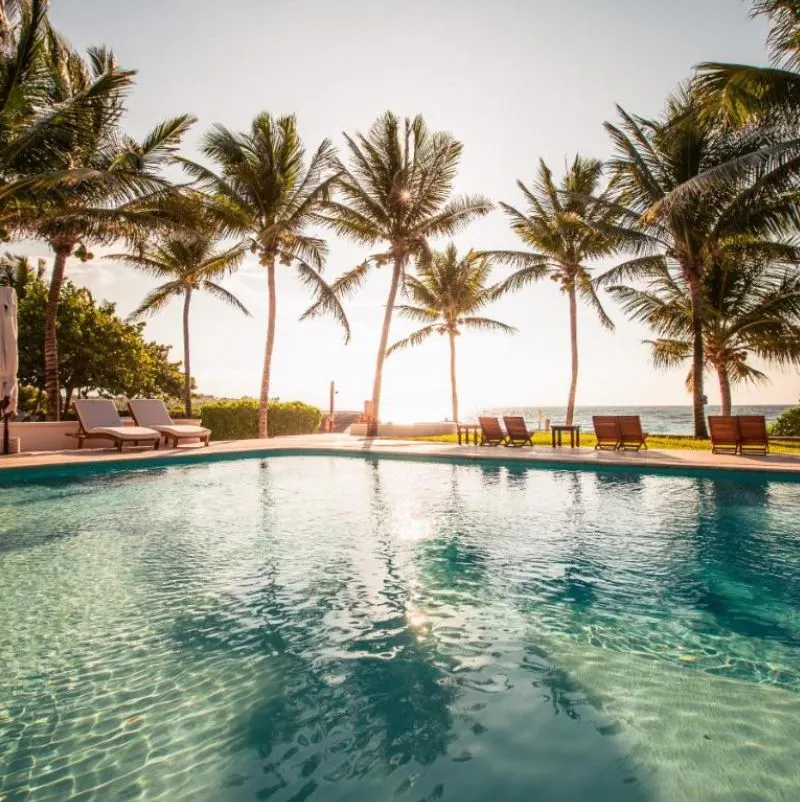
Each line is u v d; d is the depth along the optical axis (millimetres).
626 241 14836
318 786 1837
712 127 13156
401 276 17719
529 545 4941
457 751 2023
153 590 3779
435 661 2746
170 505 6832
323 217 16422
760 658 2750
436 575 4098
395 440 16234
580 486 8203
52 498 7285
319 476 9453
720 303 17141
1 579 3988
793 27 10000
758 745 2039
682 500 6969
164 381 29906
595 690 2455
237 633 3084
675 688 2469
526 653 2826
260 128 15688
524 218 17750
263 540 5121
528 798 1766
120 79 11055
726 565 4297
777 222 13062
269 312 16578
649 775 1873
